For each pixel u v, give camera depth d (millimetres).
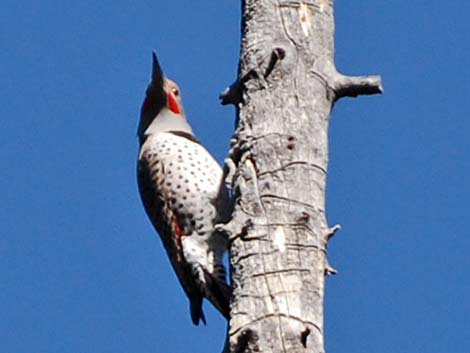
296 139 9602
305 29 10219
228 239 9305
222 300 12383
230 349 8758
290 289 8852
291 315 8688
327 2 10492
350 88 10031
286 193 9352
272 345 8562
